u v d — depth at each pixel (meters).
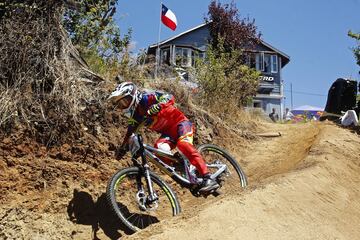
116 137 6.23
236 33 21.14
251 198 5.18
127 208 5.78
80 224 5.32
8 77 5.73
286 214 5.18
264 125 10.58
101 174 5.84
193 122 8.02
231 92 9.94
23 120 5.48
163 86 8.09
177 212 5.41
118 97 5.38
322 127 9.86
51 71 5.93
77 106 5.95
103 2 8.02
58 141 5.64
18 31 5.98
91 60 7.43
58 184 5.42
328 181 6.42
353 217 5.85
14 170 5.21
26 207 5.11
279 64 31.73
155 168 6.70
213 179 5.45
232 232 4.54
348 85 12.67
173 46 27.80
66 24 7.59
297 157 8.08
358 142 8.49
